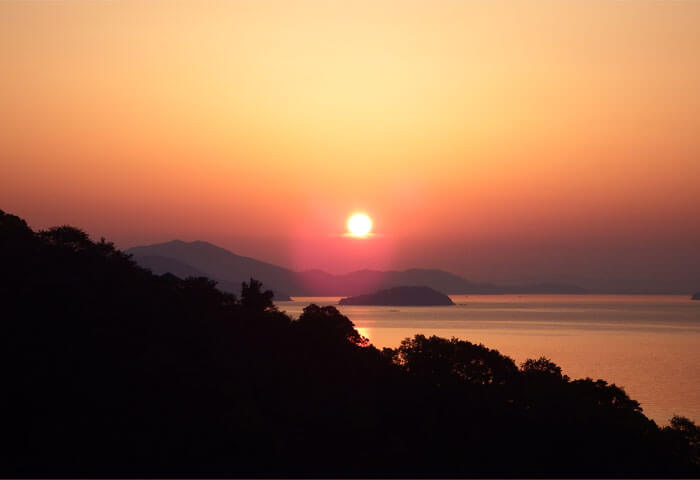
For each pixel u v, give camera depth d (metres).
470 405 68.38
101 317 63.66
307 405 60.38
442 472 56.38
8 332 58.22
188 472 48.19
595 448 62.50
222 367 61.78
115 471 46.81
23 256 71.06
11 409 50.78
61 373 55.31
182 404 54.97
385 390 69.56
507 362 80.19
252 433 53.06
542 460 60.69
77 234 78.88
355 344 83.19
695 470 63.06
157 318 66.81
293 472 51.09
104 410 52.34
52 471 45.75
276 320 79.31
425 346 80.75
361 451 56.38
